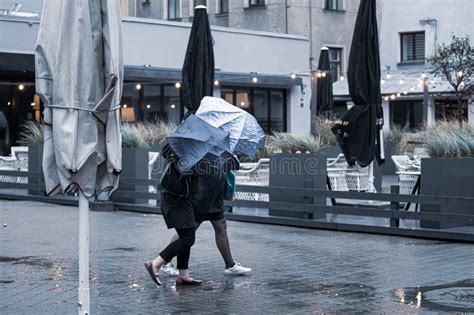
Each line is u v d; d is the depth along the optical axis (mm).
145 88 33656
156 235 14805
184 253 10180
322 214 16281
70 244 13742
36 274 11086
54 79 7195
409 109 41500
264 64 37406
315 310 8961
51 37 7223
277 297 9648
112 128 7371
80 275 7250
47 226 15977
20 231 15273
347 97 41594
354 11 46531
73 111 7180
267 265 11820
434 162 14469
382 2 45031
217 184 10445
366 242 14008
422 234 14305
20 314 8828
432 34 43250
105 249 13234
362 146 17750
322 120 27500
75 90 7164
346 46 46125
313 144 16797
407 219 14852
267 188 16312
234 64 36250
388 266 11672
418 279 10688
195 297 9664
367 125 17734
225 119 10578
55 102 7195
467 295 9672
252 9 44562
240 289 10117
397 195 14602
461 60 36562
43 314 8836
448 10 42844
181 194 9906
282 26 43531
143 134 25328
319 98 32375
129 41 32781
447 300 9398
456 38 38531
